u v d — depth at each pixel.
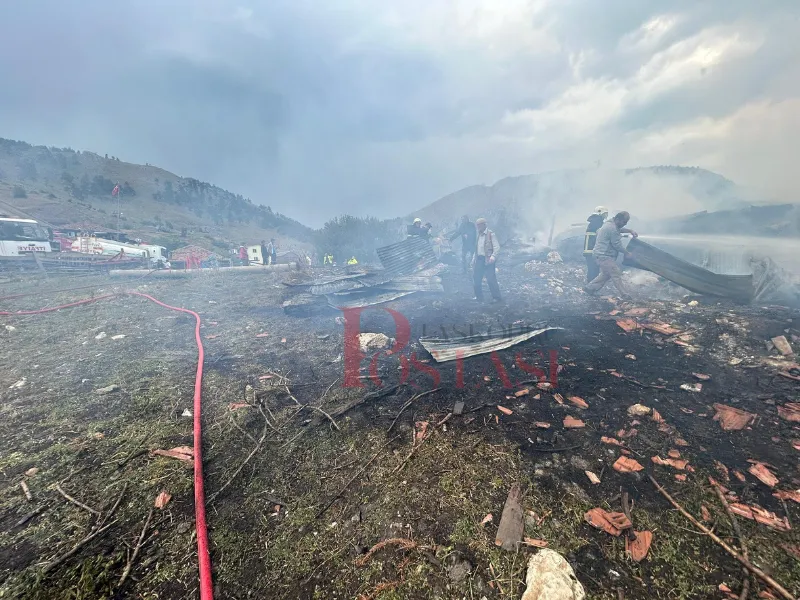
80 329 5.58
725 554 1.69
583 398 3.10
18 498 2.14
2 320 6.06
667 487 2.09
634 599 1.51
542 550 1.69
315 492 2.18
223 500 2.13
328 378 3.71
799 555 1.65
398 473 2.29
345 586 1.62
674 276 5.74
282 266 12.45
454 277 8.51
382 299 6.76
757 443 2.43
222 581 1.66
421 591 1.59
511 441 2.55
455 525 1.90
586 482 2.16
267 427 2.86
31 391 3.51
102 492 2.19
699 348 3.96
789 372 3.28
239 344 4.82
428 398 3.20
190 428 2.87
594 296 6.32
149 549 1.81
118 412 3.11
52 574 1.67
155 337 5.18
